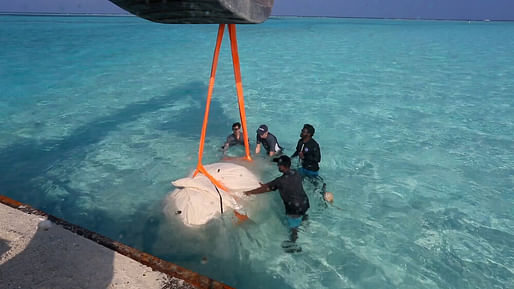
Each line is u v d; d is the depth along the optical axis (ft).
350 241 12.12
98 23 172.65
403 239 12.31
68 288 7.03
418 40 100.27
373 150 20.42
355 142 21.63
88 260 7.86
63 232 8.85
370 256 11.39
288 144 21.06
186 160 18.94
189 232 11.19
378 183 16.47
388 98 32.40
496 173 17.51
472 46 83.71
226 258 10.71
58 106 29.27
